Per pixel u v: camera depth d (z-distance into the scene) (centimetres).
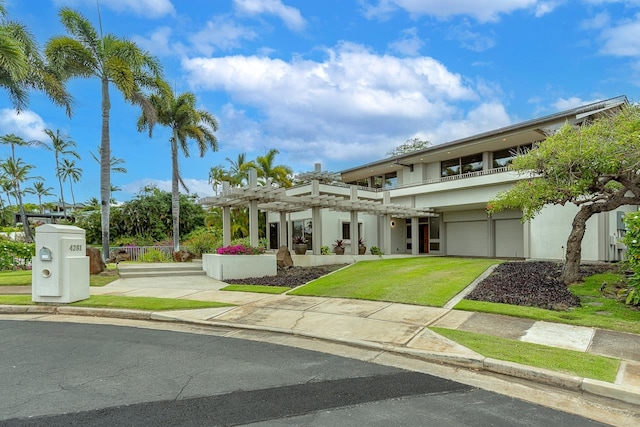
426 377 468
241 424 342
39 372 474
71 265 902
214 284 1259
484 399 403
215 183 3019
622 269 1103
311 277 1361
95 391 415
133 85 1970
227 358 537
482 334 622
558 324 677
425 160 2570
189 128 2494
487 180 2002
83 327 730
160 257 2081
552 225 1698
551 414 369
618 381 427
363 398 402
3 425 336
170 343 615
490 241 2284
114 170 3731
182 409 371
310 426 339
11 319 805
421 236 2731
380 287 1052
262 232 2867
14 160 4169
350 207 1898
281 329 688
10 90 1694
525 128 1916
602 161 867
